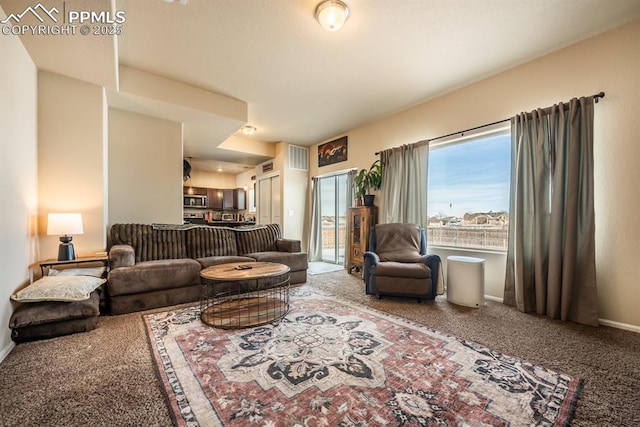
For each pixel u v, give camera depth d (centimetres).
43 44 219
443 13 221
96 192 284
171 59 289
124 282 258
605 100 244
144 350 185
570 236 247
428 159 386
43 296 198
